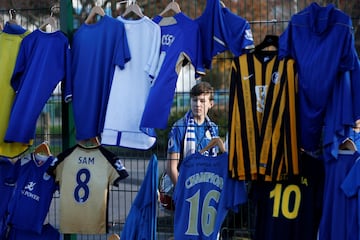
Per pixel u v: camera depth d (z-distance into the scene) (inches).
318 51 174.7
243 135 181.5
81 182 195.6
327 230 177.2
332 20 175.0
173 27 191.5
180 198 191.2
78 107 195.8
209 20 189.2
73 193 196.1
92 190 194.5
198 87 203.9
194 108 204.4
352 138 186.2
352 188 171.5
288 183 181.8
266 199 183.5
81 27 198.5
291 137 177.2
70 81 197.3
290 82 178.1
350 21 174.1
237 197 183.0
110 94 191.9
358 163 171.6
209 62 191.2
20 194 200.5
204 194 189.3
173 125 206.2
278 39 183.3
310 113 176.4
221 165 189.2
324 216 177.2
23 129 193.3
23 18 244.7
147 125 184.7
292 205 180.9
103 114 193.9
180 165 197.2
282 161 177.6
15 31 203.3
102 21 196.1
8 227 204.2
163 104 186.1
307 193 180.4
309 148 179.0
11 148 200.5
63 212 196.5
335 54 173.2
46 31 214.8
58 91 215.8
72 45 198.7
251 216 203.5
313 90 174.7
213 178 189.2
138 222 192.2
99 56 194.7
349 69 173.0
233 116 183.2
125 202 234.4
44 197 199.6
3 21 220.2
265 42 184.4
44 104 194.5
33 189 200.2
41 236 202.1
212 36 189.3
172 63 188.1
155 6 236.7
